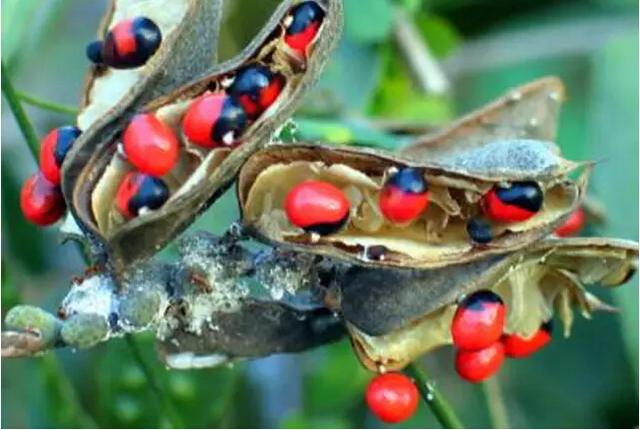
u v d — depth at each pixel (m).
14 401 0.43
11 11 0.37
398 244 0.32
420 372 0.35
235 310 0.33
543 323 0.34
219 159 0.32
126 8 0.33
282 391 0.45
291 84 0.32
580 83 0.48
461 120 0.36
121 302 0.32
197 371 0.41
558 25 0.48
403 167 0.32
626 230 0.42
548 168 0.32
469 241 0.33
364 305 0.33
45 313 0.32
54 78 0.46
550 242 0.33
